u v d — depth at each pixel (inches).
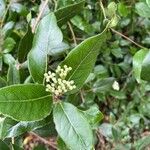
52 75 10.4
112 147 18.8
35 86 10.1
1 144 12.7
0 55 14.8
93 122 11.6
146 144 16.7
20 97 9.9
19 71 13.0
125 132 18.2
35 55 10.9
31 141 20.4
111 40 19.0
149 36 19.3
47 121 11.5
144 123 19.7
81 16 16.9
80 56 10.6
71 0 15.7
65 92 10.8
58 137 11.6
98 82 17.3
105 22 14.9
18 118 9.9
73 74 10.8
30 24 14.3
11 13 15.8
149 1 12.4
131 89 19.4
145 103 19.2
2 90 9.7
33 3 17.5
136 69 12.8
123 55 19.5
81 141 10.2
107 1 17.8
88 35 17.6
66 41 16.1
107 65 19.3
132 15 18.5
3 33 15.1
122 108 19.8
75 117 10.4
